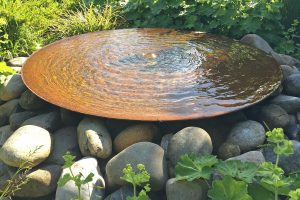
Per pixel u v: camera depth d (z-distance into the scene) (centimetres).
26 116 252
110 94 240
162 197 202
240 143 217
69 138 230
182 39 313
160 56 285
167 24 355
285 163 206
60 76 260
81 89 245
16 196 214
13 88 268
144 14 366
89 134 217
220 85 248
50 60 279
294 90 258
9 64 311
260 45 308
